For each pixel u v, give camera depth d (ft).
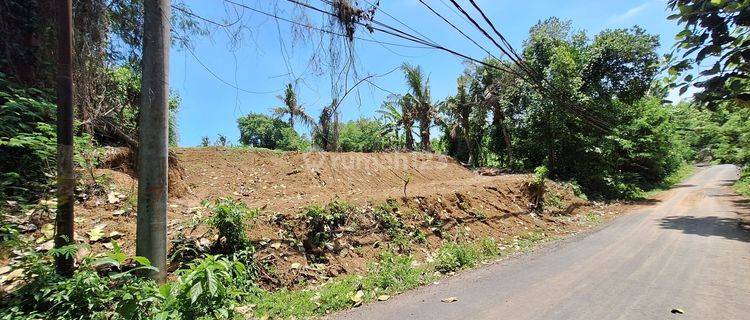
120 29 20.83
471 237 29.91
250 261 18.45
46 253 14.02
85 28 18.31
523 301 16.24
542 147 71.82
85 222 18.24
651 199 65.51
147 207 14.67
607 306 15.55
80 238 16.89
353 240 23.48
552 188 52.80
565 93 60.90
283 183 35.68
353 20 18.51
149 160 14.69
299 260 20.26
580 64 69.77
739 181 82.38
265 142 120.67
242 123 121.49
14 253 14.83
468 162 87.81
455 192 35.78
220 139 55.57
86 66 19.21
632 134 79.30
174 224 20.48
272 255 19.54
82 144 20.85
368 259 22.65
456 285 18.60
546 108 66.23
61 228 13.09
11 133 17.79
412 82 75.66
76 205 19.53
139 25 20.94
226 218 18.45
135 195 22.00
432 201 31.94
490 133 87.71
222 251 18.48
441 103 84.94
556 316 14.58
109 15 19.76
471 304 15.98
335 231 23.40
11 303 12.22
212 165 35.35
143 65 14.74
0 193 16.44
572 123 68.03
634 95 71.72
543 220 39.75
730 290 17.38
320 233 22.25
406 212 28.73
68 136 13.02
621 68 70.74
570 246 28.07
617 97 73.67
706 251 25.52
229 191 30.89
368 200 28.09
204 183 31.19
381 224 26.07
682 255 24.48
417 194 32.24
